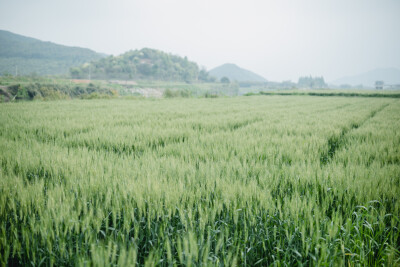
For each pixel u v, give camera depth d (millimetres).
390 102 28172
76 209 2289
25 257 1902
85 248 1812
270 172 3375
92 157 4078
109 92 38406
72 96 33156
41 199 2289
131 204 2277
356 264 1807
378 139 6316
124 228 2039
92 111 13000
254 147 5066
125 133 6551
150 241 2020
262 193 2477
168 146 5082
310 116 12062
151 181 2676
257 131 7375
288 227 2189
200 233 1934
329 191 2869
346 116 12031
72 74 144125
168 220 2270
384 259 1878
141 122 9133
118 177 3023
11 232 1936
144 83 134500
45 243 1866
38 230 1935
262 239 2105
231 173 3275
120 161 3908
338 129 7641
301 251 2088
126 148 5312
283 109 16891
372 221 2236
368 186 2719
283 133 7164
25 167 3412
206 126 8219
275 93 61156
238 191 2578
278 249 1964
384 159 4277
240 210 2301
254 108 17359
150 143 5852
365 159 4254
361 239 2119
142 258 2025
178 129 7332
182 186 2576
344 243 1962
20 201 2324
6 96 24859
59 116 10281
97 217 2033
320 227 2154
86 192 2529
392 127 8469
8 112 11352
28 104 16969
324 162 4543
